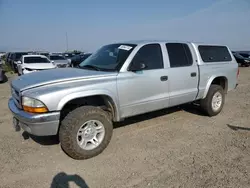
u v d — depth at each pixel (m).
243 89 9.52
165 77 4.27
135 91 3.88
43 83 3.22
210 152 3.58
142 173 3.00
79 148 3.30
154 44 4.28
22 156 3.46
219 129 4.62
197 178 2.87
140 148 3.74
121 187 2.71
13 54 19.11
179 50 4.67
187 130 4.55
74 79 3.36
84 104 3.74
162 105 4.36
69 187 2.73
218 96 5.47
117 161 3.33
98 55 4.45
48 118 3.05
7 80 12.80
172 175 2.95
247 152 3.58
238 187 2.69
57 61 18.36
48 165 3.22
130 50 3.96
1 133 4.34
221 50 5.70
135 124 4.87
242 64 24.48
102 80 3.51
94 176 2.95
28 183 2.80
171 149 3.70
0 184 2.77
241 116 5.53
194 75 4.81
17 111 3.28
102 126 3.52
